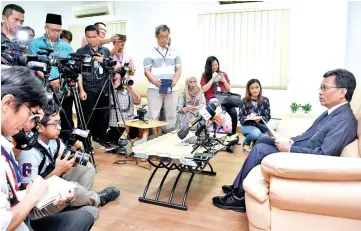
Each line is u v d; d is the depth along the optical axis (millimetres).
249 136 3902
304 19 4605
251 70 5113
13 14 2699
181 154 2365
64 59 2877
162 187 2812
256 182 1866
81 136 2018
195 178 3051
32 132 1628
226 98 4457
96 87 3818
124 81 3906
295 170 1618
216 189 2777
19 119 983
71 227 1271
